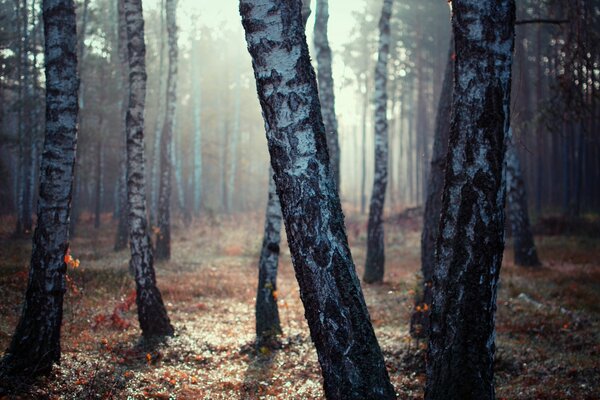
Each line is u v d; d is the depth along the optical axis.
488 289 3.80
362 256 21.12
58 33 6.53
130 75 9.10
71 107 6.60
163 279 14.96
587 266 15.89
